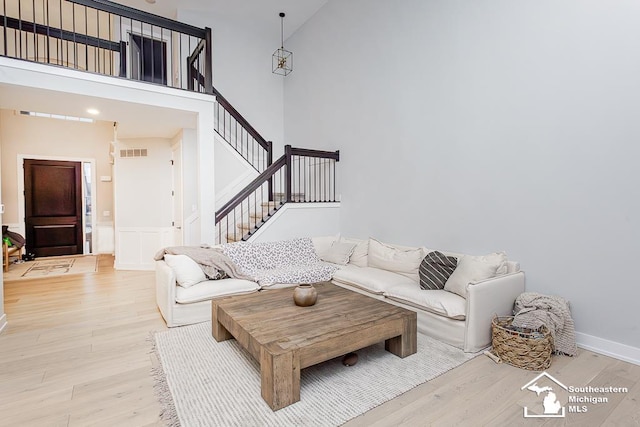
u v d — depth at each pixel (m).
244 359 2.57
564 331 2.68
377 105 4.77
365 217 5.00
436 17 3.92
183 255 3.51
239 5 5.94
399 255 3.95
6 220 6.85
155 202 6.11
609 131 2.62
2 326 3.15
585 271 2.78
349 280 3.88
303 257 4.58
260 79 6.88
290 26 6.59
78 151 7.54
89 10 6.17
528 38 3.08
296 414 1.93
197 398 2.07
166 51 6.79
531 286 3.13
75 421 1.88
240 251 4.13
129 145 6.10
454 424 1.85
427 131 4.05
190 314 3.27
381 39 4.69
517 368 2.45
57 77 3.39
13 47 6.59
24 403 2.03
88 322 3.36
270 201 5.22
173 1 5.85
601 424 1.87
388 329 2.49
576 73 2.78
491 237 3.43
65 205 7.47
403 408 1.99
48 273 5.67
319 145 5.99
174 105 4.10
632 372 2.40
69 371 2.41
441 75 3.88
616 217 2.60
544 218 3.02
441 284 3.23
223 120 6.21
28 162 7.09
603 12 2.63
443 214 3.90
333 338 2.19
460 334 2.74
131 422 1.87
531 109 3.08
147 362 2.54
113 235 7.82
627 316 2.57
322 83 5.92
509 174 3.26
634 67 2.49
